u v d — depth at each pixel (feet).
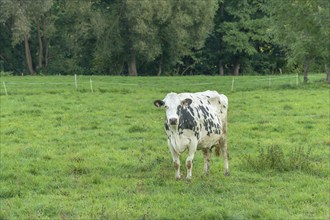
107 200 36.55
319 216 32.12
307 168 45.19
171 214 32.91
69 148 56.39
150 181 41.57
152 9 181.37
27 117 77.30
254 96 105.19
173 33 190.60
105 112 82.43
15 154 53.01
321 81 144.77
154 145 57.62
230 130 66.39
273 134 63.77
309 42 128.26
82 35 192.24
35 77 166.50
